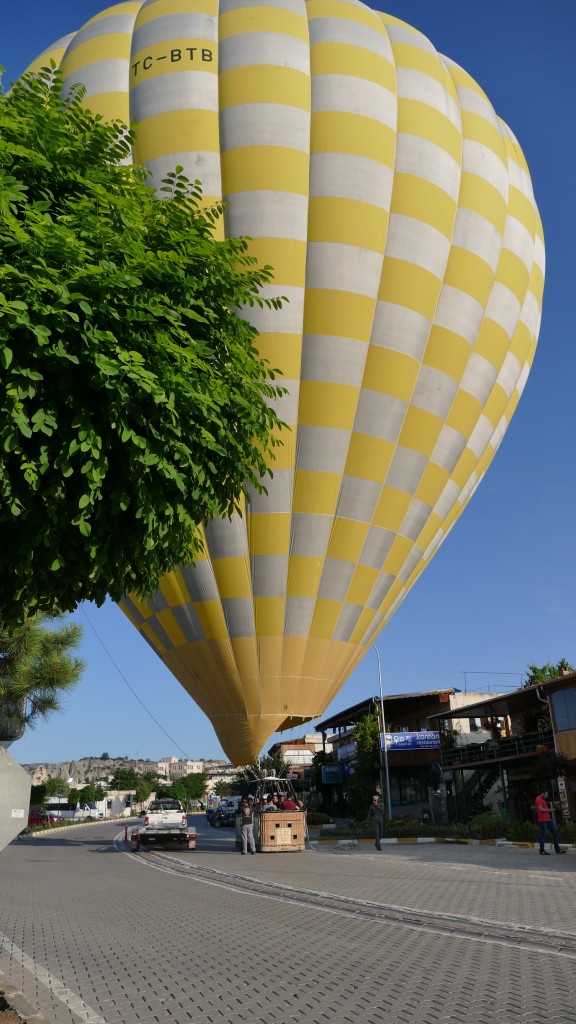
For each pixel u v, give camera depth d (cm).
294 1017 569
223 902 1232
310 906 1141
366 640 2333
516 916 979
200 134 2128
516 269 2547
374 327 2170
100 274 656
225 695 2212
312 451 2120
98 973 747
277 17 2298
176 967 762
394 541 2266
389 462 2212
